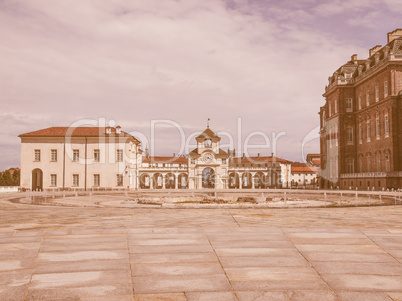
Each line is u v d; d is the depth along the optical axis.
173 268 8.88
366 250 10.52
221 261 9.45
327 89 88.12
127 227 14.30
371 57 78.44
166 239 11.96
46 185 81.19
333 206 27.09
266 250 10.52
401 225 14.72
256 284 7.79
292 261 9.45
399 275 8.38
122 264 9.20
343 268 8.88
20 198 44.22
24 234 12.82
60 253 10.21
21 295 7.17
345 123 81.81
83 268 8.86
